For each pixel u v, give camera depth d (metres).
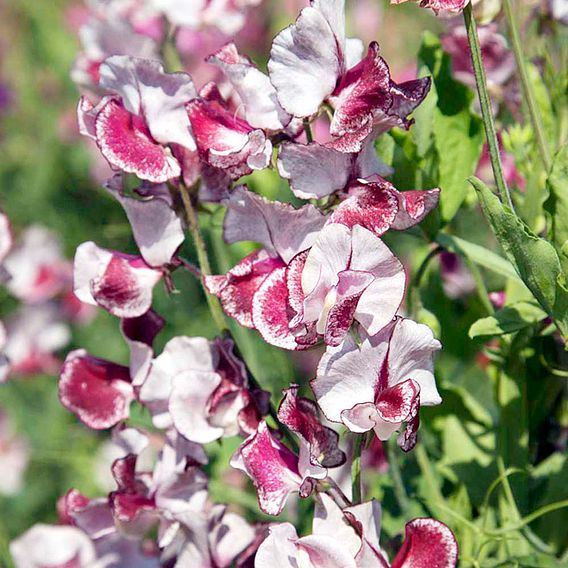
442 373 0.82
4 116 1.90
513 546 0.77
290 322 0.63
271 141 0.67
